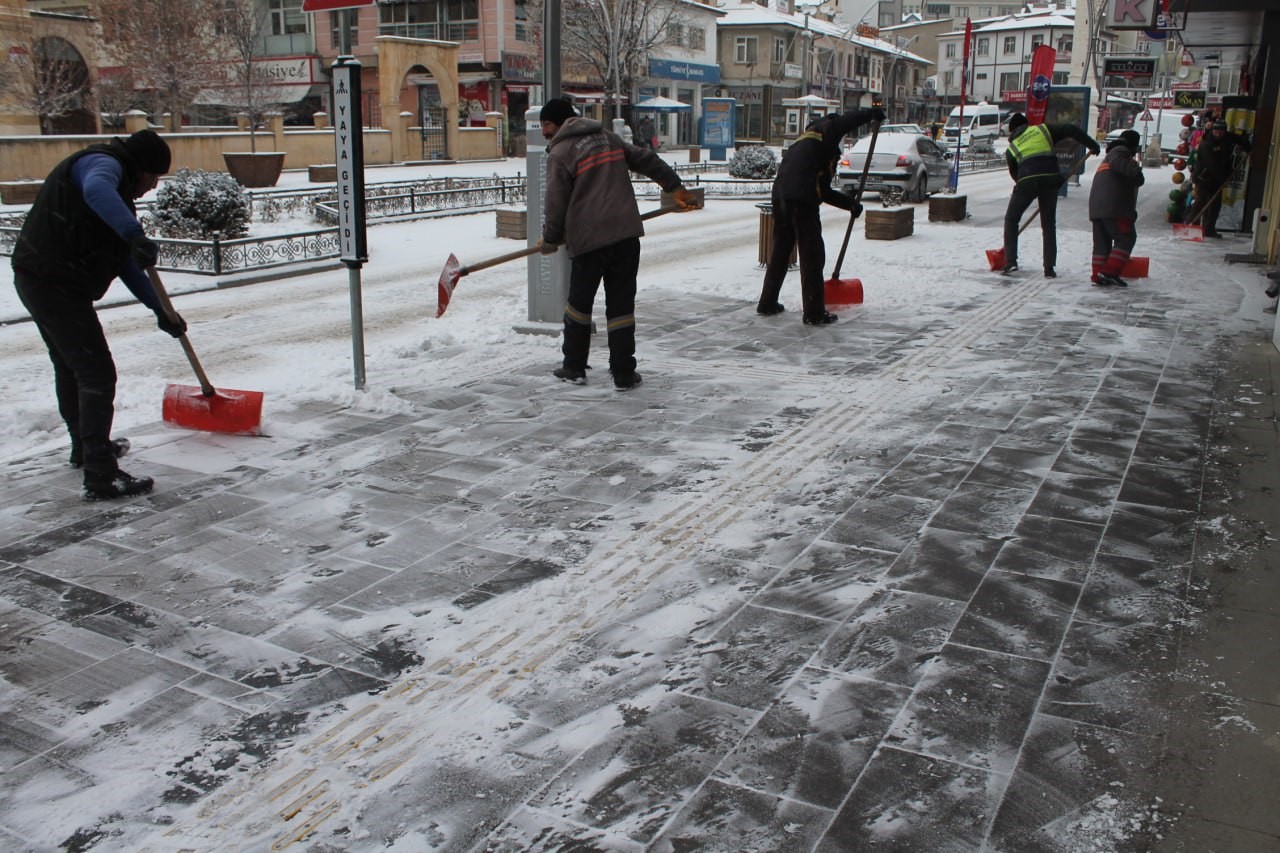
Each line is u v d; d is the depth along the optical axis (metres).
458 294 10.55
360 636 3.27
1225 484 4.50
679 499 4.39
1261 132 14.07
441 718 2.82
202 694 2.95
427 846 2.31
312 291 10.94
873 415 5.59
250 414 5.30
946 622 3.30
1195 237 14.05
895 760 2.60
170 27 29.48
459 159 39.75
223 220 13.80
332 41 43.94
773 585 3.58
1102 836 2.33
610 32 37.66
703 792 2.48
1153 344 7.32
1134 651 3.12
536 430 5.40
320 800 2.49
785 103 52.62
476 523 4.16
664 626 3.30
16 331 8.87
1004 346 7.29
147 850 2.32
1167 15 13.92
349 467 4.85
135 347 8.05
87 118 33.47
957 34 76.69
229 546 3.96
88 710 2.88
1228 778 2.53
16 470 4.84
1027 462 4.80
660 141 51.75
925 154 22.50
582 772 2.57
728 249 14.09
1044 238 10.54
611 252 6.02
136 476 4.72
